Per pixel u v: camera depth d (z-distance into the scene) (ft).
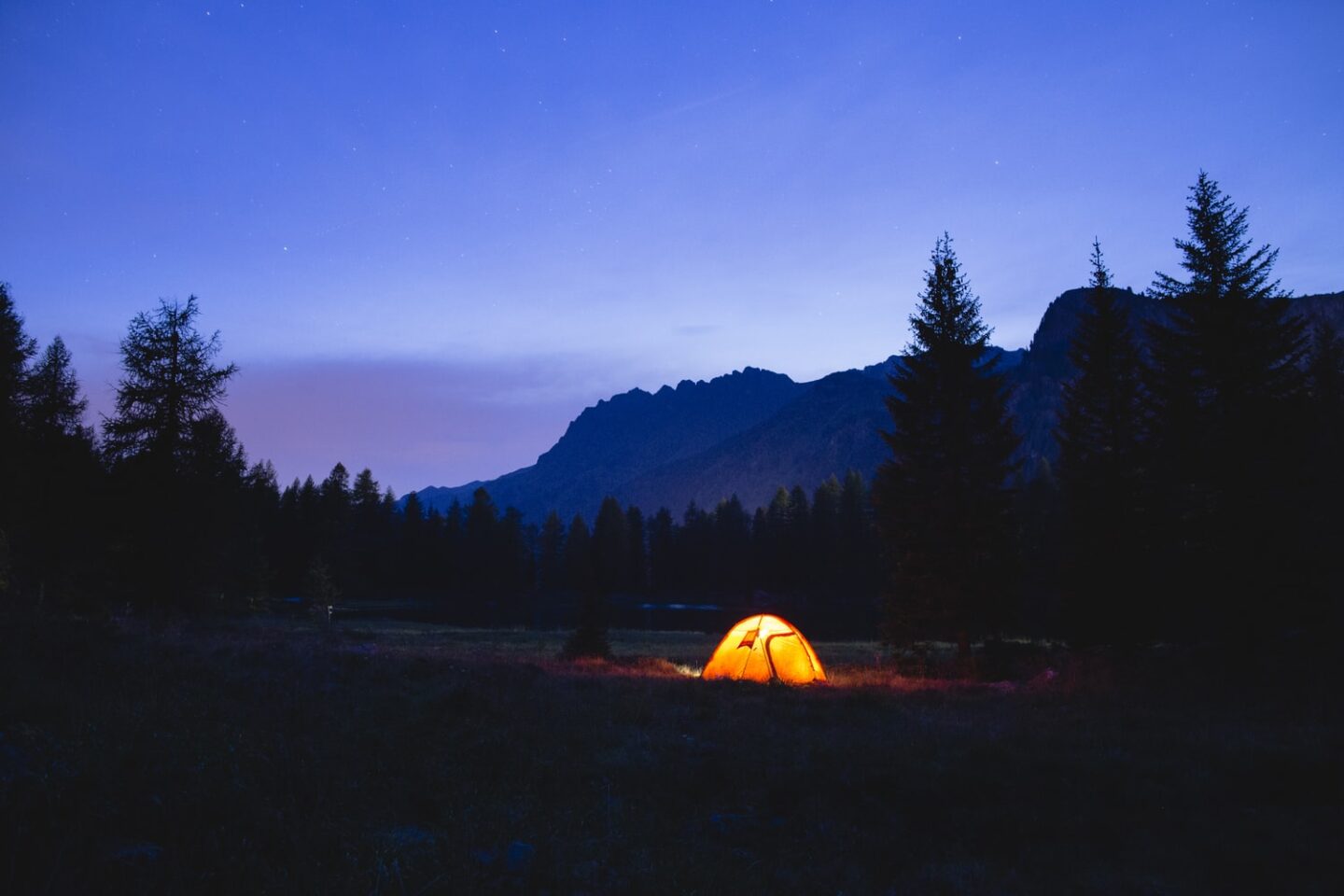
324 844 20.06
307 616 198.08
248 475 161.48
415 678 49.75
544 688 51.85
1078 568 88.43
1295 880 23.27
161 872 16.51
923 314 97.86
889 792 30.81
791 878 22.63
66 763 21.39
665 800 29.14
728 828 26.71
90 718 26.30
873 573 363.56
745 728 42.47
